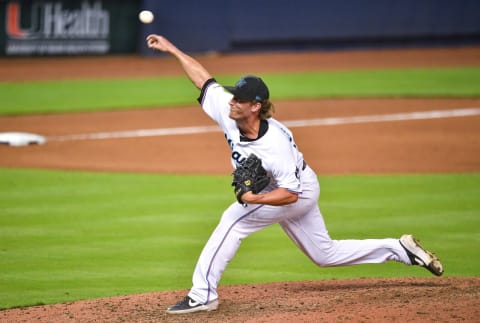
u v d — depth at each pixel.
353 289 26.86
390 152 53.94
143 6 101.12
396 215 37.31
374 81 84.38
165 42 25.47
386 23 106.38
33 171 48.47
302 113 68.62
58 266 30.73
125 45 103.31
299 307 24.55
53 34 99.25
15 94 77.88
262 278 29.22
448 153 53.22
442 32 106.94
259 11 103.25
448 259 30.77
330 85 82.25
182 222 36.81
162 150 55.44
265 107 23.00
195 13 100.44
